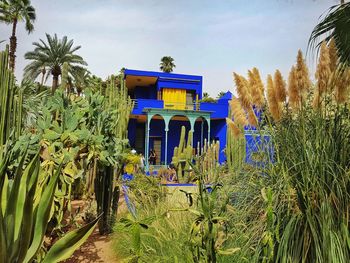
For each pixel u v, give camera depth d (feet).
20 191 8.45
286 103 11.30
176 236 11.34
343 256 8.30
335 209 9.12
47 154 12.42
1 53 19.77
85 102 16.83
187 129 77.41
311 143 10.03
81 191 23.15
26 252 8.02
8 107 20.13
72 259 14.99
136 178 23.12
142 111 68.13
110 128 17.98
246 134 12.66
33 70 107.76
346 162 9.86
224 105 71.20
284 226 9.24
